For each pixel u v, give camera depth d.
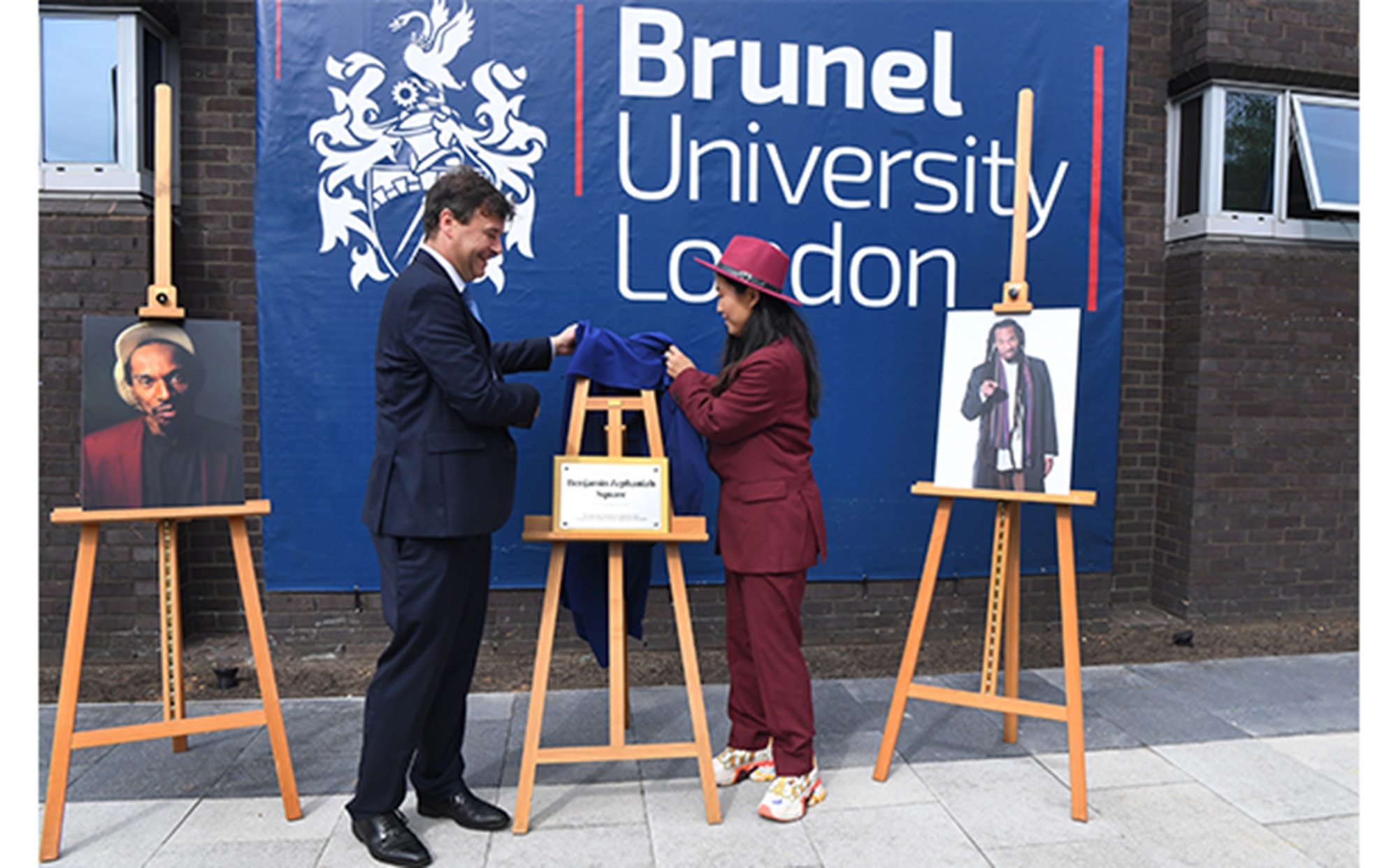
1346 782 2.64
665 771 2.69
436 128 3.52
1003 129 3.80
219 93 3.57
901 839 2.31
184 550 3.61
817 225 3.72
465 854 2.22
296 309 3.50
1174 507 4.15
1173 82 4.11
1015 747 2.88
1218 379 3.99
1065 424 2.62
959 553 3.91
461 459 2.18
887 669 3.60
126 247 3.38
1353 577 4.17
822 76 3.68
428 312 2.14
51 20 3.34
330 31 3.46
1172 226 4.21
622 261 3.63
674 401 2.60
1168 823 2.40
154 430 2.37
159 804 2.45
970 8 3.74
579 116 3.57
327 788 2.55
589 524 2.42
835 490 3.82
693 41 3.60
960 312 2.83
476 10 3.50
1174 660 3.70
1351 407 4.12
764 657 2.44
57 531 3.45
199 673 3.40
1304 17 3.98
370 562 3.60
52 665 3.46
